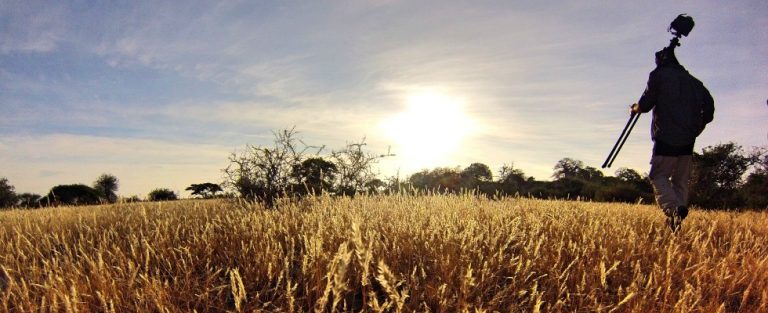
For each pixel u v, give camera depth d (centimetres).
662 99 538
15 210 834
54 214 694
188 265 343
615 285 309
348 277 300
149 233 421
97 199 1912
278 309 256
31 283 283
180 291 290
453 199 637
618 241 381
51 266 330
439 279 285
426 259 328
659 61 575
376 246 326
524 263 326
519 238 403
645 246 391
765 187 1616
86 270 338
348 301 294
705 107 540
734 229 512
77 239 466
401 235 371
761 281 302
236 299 243
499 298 275
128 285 280
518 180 1380
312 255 290
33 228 532
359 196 639
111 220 585
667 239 444
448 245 328
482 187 1213
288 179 718
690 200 1706
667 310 262
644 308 262
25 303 265
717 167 1711
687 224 544
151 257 354
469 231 355
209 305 277
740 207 1595
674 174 550
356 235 246
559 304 260
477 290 277
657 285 291
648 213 675
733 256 366
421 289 284
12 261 349
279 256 321
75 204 1423
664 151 535
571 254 337
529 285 290
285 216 478
